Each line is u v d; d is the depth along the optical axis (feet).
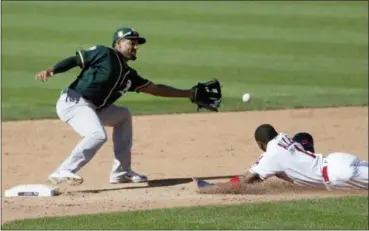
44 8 282.56
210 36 248.52
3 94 190.19
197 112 176.45
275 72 212.43
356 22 271.28
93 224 99.04
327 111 177.06
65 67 115.55
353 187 112.78
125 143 124.88
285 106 181.37
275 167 112.78
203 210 104.83
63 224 99.30
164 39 244.01
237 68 215.72
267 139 113.70
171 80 203.10
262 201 109.50
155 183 125.59
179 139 154.71
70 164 116.67
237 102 183.93
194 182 125.49
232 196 113.80
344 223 98.78
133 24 260.83
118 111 123.03
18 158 141.18
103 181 127.65
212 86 126.21
